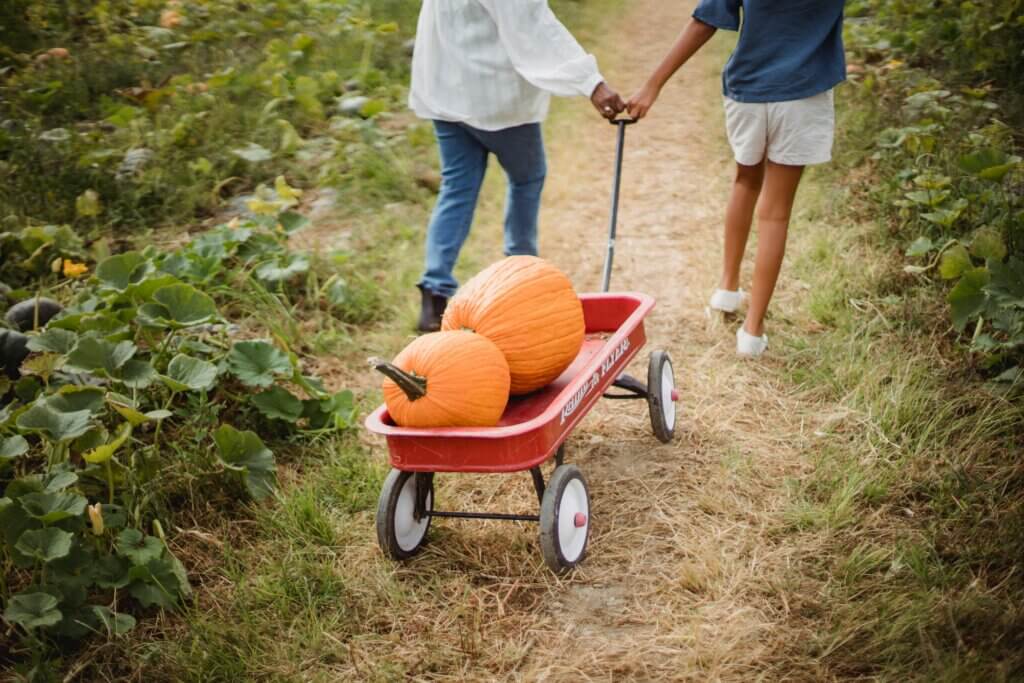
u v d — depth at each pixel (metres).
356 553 3.43
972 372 4.16
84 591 3.05
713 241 5.95
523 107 4.48
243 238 5.19
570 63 4.21
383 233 5.98
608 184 6.96
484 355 3.16
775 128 4.34
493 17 4.26
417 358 3.12
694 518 3.54
